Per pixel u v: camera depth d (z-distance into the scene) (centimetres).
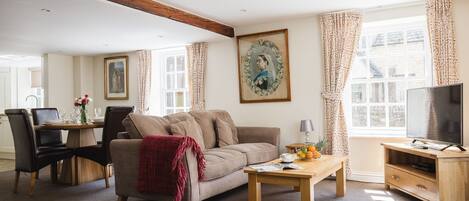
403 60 469
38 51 661
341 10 469
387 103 478
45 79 689
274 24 526
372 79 486
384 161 420
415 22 461
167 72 673
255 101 539
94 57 739
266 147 461
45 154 430
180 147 312
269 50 528
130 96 689
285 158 349
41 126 443
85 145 469
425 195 340
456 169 322
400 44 471
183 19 449
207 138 459
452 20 411
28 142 414
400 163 415
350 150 473
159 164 323
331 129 473
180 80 656
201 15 480
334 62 472
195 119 467
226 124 485
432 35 418
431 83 429
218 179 360
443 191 318
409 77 465
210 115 489
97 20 430
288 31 515
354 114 497
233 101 563
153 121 390
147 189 328
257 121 541
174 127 402
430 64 438
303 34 504
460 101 329
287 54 512
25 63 830
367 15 466
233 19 508
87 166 484
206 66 589
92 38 543
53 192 429
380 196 385
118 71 702
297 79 507
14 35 512
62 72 708
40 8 375
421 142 404
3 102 848
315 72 494
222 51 574
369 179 459
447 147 351
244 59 549
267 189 425
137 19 428
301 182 295
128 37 540
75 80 727
